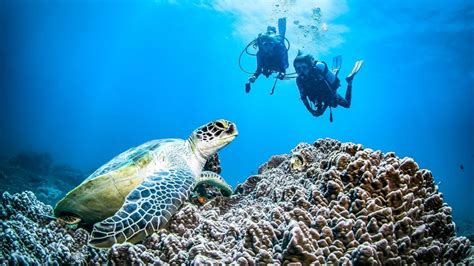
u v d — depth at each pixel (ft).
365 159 10.75
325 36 195.83
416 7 156.76
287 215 9.38
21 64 291.58
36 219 14.14
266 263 7.31
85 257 10.52
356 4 162.71
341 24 182.91
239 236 9.27
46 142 276.62
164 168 12.92
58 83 327.06
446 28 171.12
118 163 12.72
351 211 9.30
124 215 10.27
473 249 9.57
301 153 16.40
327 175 10.67
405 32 183.42
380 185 9.68
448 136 319.27
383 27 180.55
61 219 13.16
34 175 80.38
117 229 9.94
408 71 236.22
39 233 12.39
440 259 8.61
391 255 7.67
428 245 8.81
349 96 67.21
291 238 7.21
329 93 59.57
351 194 9.73
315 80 58.75
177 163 13.38
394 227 8.60
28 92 305.32
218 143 14.67
